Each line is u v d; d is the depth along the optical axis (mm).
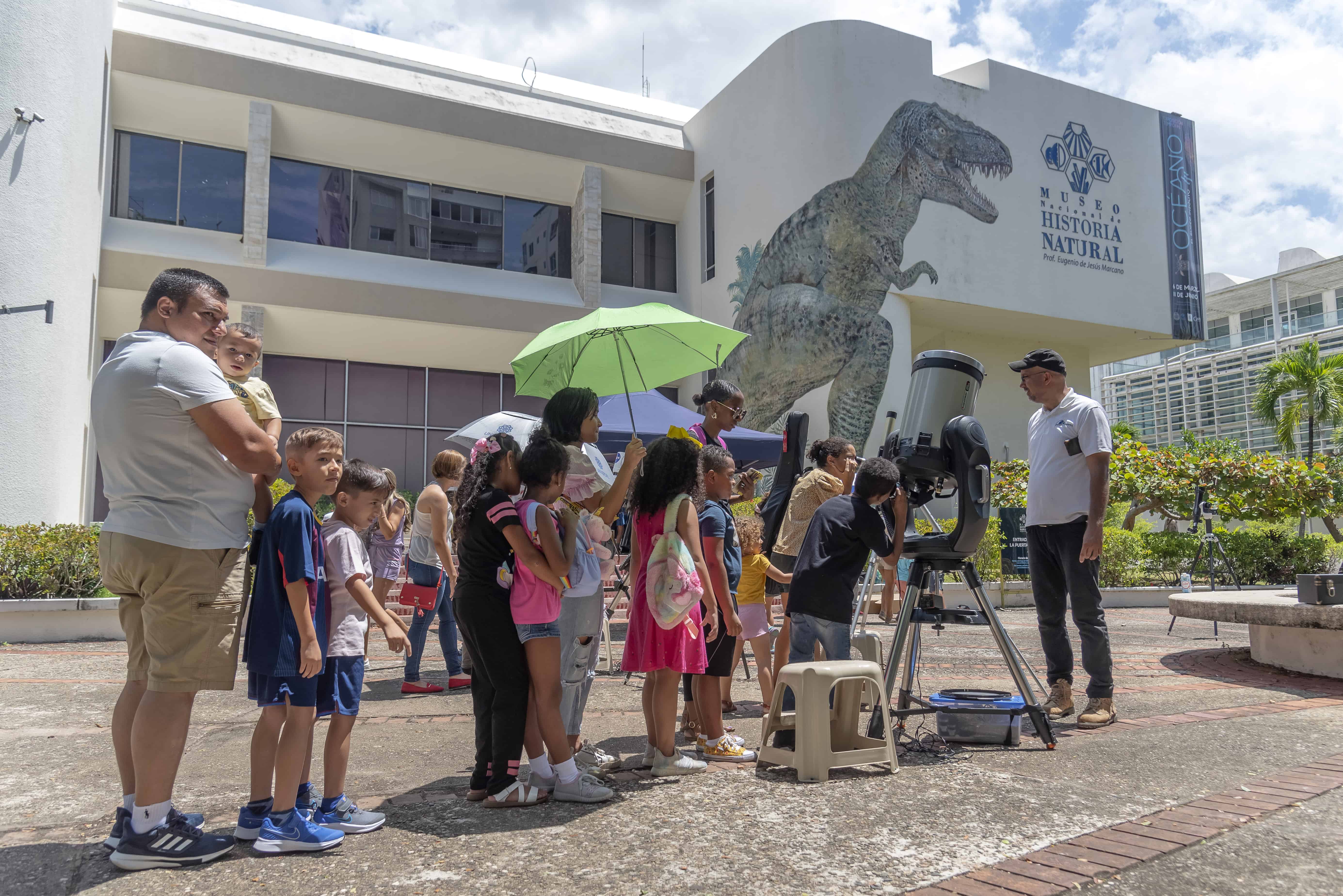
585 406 4184
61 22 12000
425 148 19016
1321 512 14898
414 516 6480
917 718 4984
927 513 4758
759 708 5602
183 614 2701
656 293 21797
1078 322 20375
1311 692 5723
